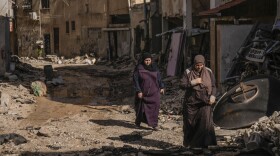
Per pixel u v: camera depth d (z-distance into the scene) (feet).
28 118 46.34
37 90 63.93
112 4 149.79
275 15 56.90
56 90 71.46
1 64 82.58
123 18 149.79
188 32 78.23
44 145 33.65
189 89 30.50
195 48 81.30
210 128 30.04
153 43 119.96
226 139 32.35
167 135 36.70
